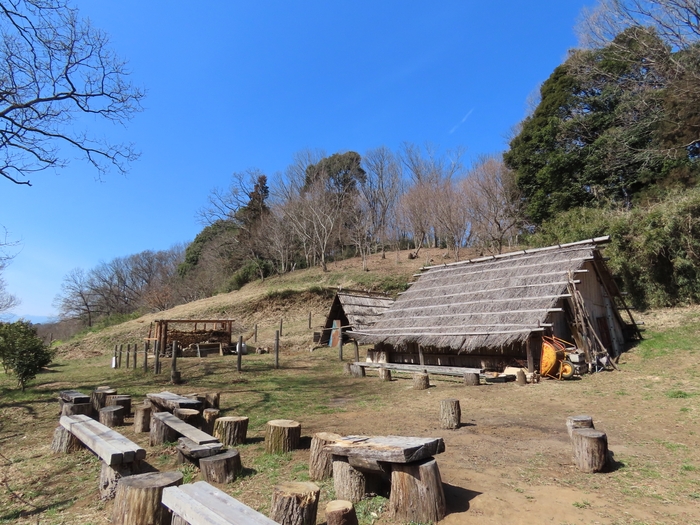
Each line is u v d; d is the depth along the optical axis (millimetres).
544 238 23219
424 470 4191
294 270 44562
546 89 29016
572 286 12539
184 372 16375
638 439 6594
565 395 9617
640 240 17125
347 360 19312
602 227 19656
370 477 4789
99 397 10258
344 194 49031
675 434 6746
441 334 13359
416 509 4152
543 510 4285
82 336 35500
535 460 5707
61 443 7633
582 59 26109
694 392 8844
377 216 48719
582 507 4336
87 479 6281
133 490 4352
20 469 6914
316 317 30609
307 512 4086
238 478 5570
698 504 4398
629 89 24547
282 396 11320
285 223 45656
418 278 18922
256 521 3287
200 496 3836
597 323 13523
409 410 9102
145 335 30281
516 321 12188
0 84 11734
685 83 19359
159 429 7469
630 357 12750
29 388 14289
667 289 16797
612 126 24922
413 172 47625
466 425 7656
